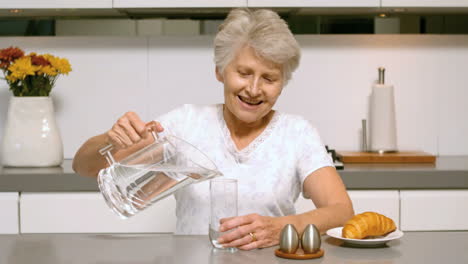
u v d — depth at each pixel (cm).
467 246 115
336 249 113
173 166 108
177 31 265
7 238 123
